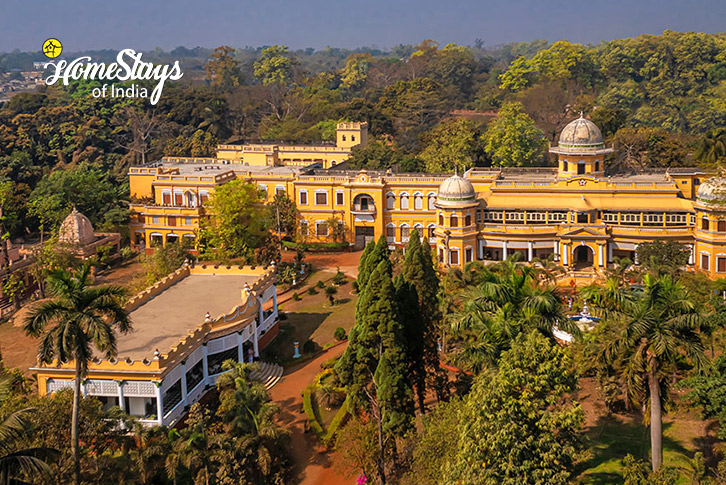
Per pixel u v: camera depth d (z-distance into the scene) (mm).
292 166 147000
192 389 73000
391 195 126438
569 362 50219
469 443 48219
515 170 129375
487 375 50250
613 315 51875
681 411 64062
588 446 59344
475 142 159250
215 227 118750
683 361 59094
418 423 66000
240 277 95000
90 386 67688
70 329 52750
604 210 110062
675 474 50500
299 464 66125
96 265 116562
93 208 137750
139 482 57875
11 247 118562
